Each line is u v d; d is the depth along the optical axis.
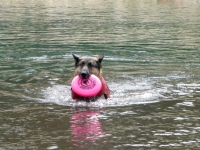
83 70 8.73
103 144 6.00
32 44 16.09
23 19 24.78
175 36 18.52
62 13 29.27
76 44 16.17
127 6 36.88
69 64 12.54
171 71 11.55
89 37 18.05
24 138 6.23
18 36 18.14
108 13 29.72
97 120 7.18
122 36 18.42
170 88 9.66
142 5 38.06
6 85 9.84
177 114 7.57
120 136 6.34
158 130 6.65
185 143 6.07
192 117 7.38
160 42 16.83
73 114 7.56
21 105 8.14
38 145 5.93
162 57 13.63
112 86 9.88
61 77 10.83
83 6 36.34
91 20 24.66
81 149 5.79
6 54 14.01
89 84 8.63
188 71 11.55
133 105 8.23
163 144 6.03
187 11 31.91
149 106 8.13
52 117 7.34
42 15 27.45
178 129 6.70
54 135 6.38
